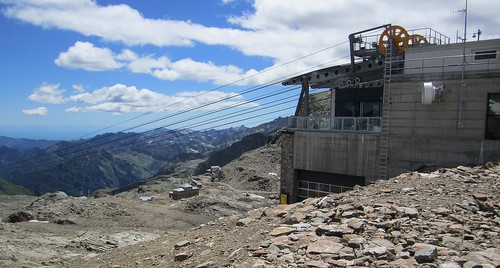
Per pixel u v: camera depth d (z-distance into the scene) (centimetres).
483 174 1566
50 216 3478
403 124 2412
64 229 3019
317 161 2820
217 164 15075
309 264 679
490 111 2144
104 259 1438
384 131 2480
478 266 620
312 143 2852
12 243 2200
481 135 2158
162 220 3484
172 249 1201
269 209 1314
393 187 1355
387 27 2964
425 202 1104
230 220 1477
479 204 1090
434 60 2430
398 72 2675
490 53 2147
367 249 720
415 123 2367
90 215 3538
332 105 3397
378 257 696
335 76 3234
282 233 906
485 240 794
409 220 925
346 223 907
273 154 8300
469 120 2192
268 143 9869
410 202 1107
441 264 647
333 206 1154
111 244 2327
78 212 3606
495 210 1044
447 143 2256
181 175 16638
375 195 1234
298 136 2936
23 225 3078
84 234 2688
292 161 2970
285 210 1226
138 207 3950
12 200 6291
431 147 2309
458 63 2344
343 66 3192
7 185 18162
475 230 869
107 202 4028
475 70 2180
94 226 3200
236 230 1144
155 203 4731
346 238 811
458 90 2223
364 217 957
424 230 853
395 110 2442
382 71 3080
